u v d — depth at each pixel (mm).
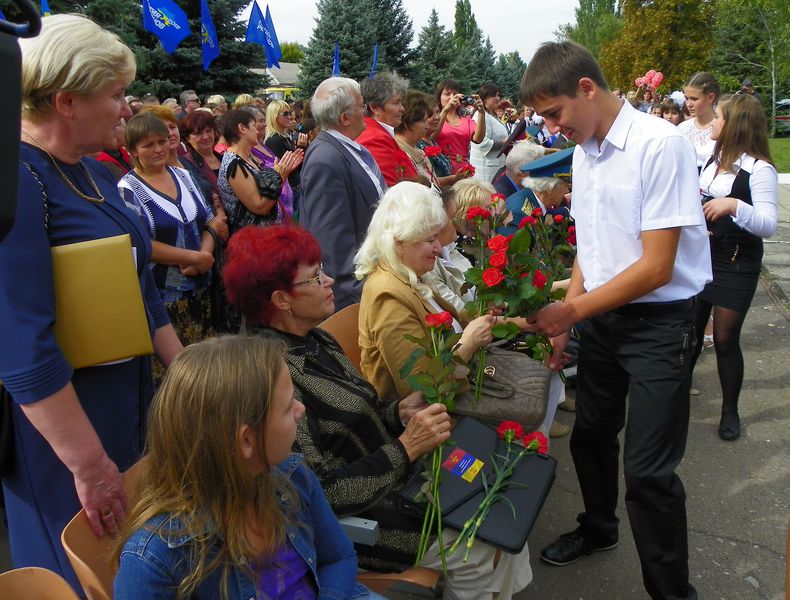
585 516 2578
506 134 6684
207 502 1160
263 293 1820
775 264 6852
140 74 14852
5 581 1192
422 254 2262
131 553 1134
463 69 29250
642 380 2064
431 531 1805
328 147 3096
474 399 2158
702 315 3658
